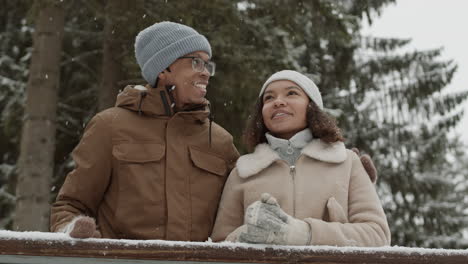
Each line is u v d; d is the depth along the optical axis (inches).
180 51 100.6
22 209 247.6
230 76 241.9
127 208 91.1
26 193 249.1
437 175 465.1
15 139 318.7
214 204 96.4
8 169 331.6
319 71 428.5
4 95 307.1
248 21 259.4
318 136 93.0
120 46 265.9
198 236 92.5
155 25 105.2
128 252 63.4
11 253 61.3
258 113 99.0
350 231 76.7
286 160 91.4
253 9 270.2
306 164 89.8
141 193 91.0
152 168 92.8
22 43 344.8
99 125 94.4
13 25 342.3
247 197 89.4
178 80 100.8
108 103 263.9
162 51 100.8
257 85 242.4
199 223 93.3
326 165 89.1
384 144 446.3
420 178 449.4
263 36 260.1
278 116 93.4
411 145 447.8
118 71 267.6
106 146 93.0
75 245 62.6
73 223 66.6
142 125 95.9
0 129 322.0
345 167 89.0
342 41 290.2
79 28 303.3
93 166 91.7
